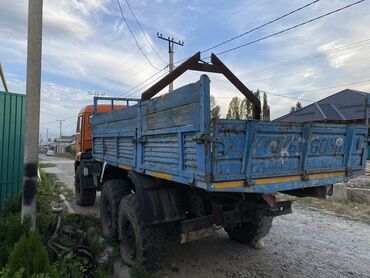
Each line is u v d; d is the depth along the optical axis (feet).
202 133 9.72
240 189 10.19
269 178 10.85
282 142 11.12
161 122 12.57
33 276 9.90
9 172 22.35
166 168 12.24
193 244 18.31
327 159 12.65
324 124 12.23
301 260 16.26
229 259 16.34
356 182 39.34
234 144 9.99
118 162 17.63
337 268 15.39
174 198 13.93
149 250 13.62
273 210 14.25
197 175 10.16
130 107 15.67
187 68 15.55
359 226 22.17
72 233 16.47
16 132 22.75
